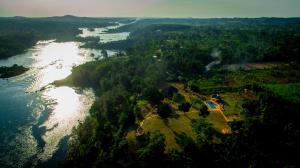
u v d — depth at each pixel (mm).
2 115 156000
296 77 174625
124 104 146875
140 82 178875
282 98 130000
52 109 165875
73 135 129375
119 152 95875
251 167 81688
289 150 86500
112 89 175500
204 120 110125
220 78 178750
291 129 93625
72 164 104812
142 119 123188
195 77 192500
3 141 127188
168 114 120250
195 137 99562
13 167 108312
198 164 85125
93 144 110812
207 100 137125
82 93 196500
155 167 86625
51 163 111562
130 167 89812
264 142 88875
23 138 130125
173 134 103188
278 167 81688
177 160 86500
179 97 147000
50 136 132250
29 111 162250
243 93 145125
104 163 94688
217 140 94188
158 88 172500
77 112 161625
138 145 98938
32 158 114688
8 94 192750
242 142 88875
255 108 111438
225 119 111500
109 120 136875
